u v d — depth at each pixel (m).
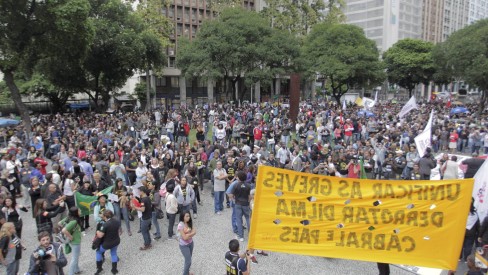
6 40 23.05
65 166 14.03
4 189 10.68
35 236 11.12
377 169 16.14
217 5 59.50
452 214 5.81
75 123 27.36
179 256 9.70
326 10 83.06
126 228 11.66
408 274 8.56
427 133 14.45
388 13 100.06
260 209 6.16
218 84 67.44
